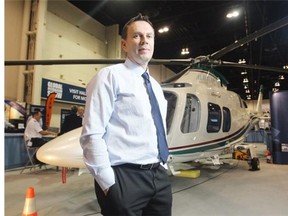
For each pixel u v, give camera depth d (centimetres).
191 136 392
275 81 1964
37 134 541
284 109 668
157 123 124
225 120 500
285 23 286
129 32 128
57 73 842
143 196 114
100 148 105
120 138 113
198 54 1332
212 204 304
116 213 108
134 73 123
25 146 566
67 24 891
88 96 114
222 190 374
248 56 1377
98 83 114
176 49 1290
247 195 346
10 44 741
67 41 887
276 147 674
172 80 448
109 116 113
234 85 2148
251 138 1736
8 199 321
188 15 987
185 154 389
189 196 340
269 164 663
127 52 129
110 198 107
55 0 843
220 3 876
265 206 297
